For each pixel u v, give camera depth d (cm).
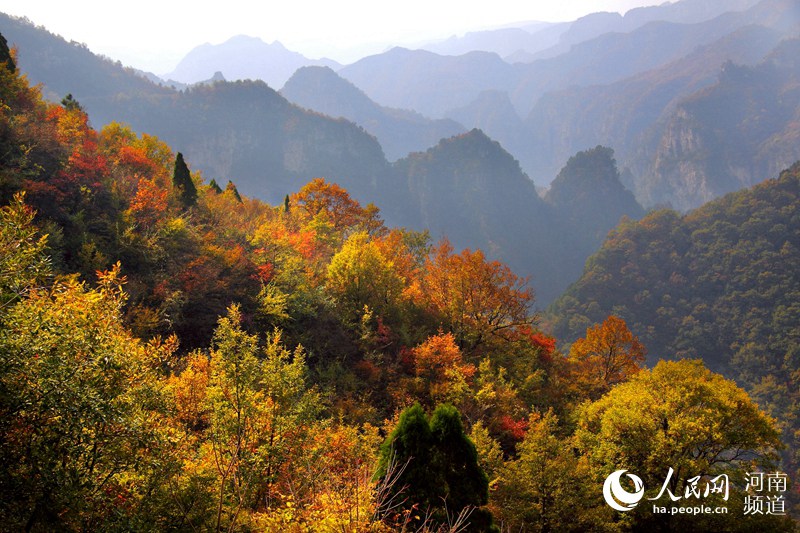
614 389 2900
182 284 2938
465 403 2914
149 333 2514
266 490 1258
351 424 2427
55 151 3266
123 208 3209
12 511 775
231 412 1195
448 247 4356
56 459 818
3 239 879
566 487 2120
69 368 848
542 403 3738
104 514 885
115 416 867
